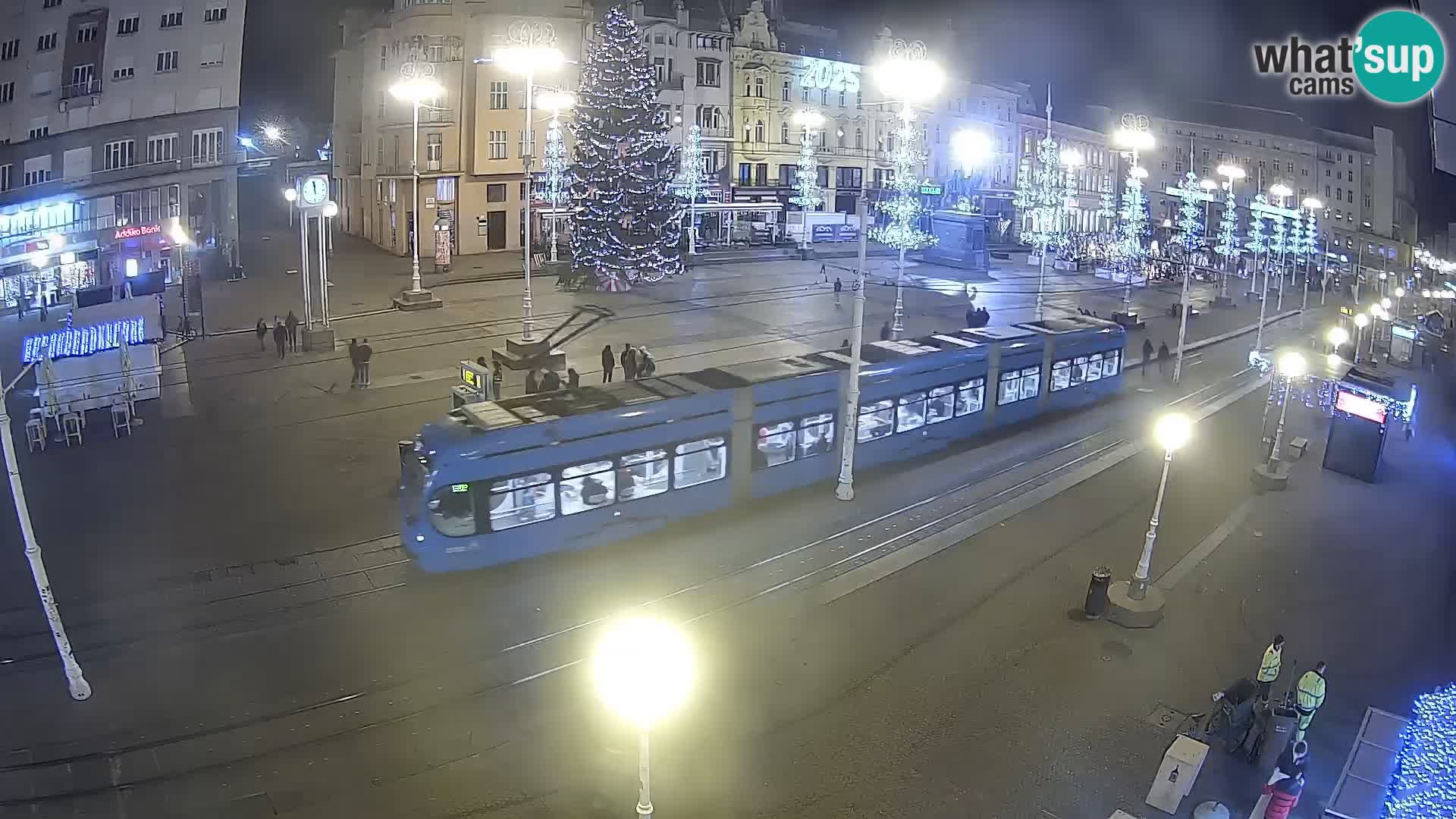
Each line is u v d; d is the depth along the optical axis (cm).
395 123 6041
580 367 3544
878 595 1858
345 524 2081
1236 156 9906
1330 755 1415
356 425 2784
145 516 2105
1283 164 9506
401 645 1619
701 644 1653
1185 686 1580
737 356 3753
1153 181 10406
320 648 1598
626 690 995
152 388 2822
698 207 6762
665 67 6650
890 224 7225
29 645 1580
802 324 4412
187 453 2527
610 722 1429
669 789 1280
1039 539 2172
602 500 1995
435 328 4075
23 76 4672
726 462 2198
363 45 6444
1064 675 1596
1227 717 1416
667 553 2012
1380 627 1811
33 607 1700
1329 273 8012
